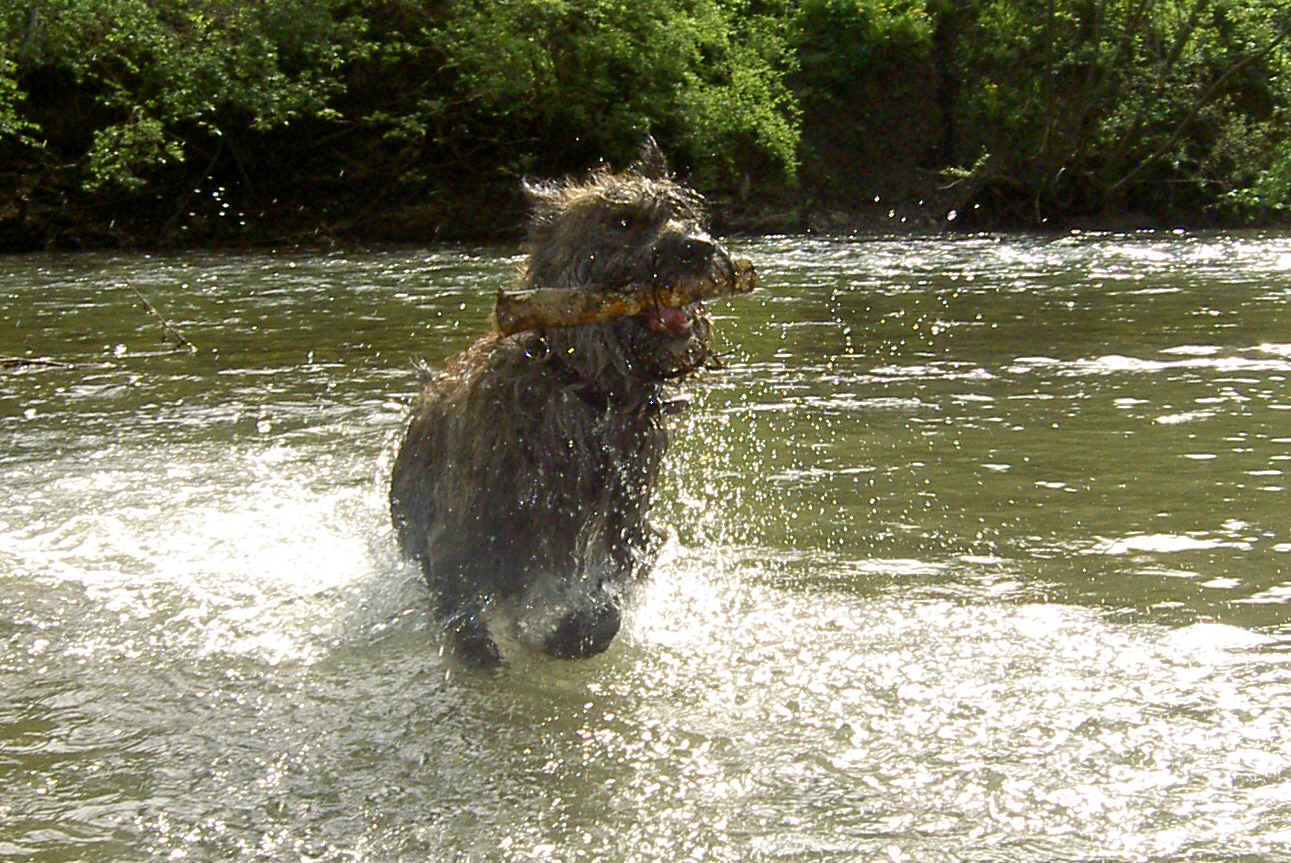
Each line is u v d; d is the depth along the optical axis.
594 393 4.85
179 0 24.72
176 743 4.02
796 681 4.38
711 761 3.83
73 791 3.72
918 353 10.95
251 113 24.02
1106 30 26.78
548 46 25.28
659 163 5.32
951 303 14.19
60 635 4.92
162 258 20.77
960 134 27.89
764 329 12.41
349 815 3.56
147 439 8.02
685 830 3.45
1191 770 3.71
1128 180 26.64
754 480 6.96
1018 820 3.46
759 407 8.79
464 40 25.08
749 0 29.42
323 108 24.25
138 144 22.42
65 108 23.81
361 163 24.73
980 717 4.07
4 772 3.84
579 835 3.43
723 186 26.11
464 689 4.41
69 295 15.77
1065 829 3.42
